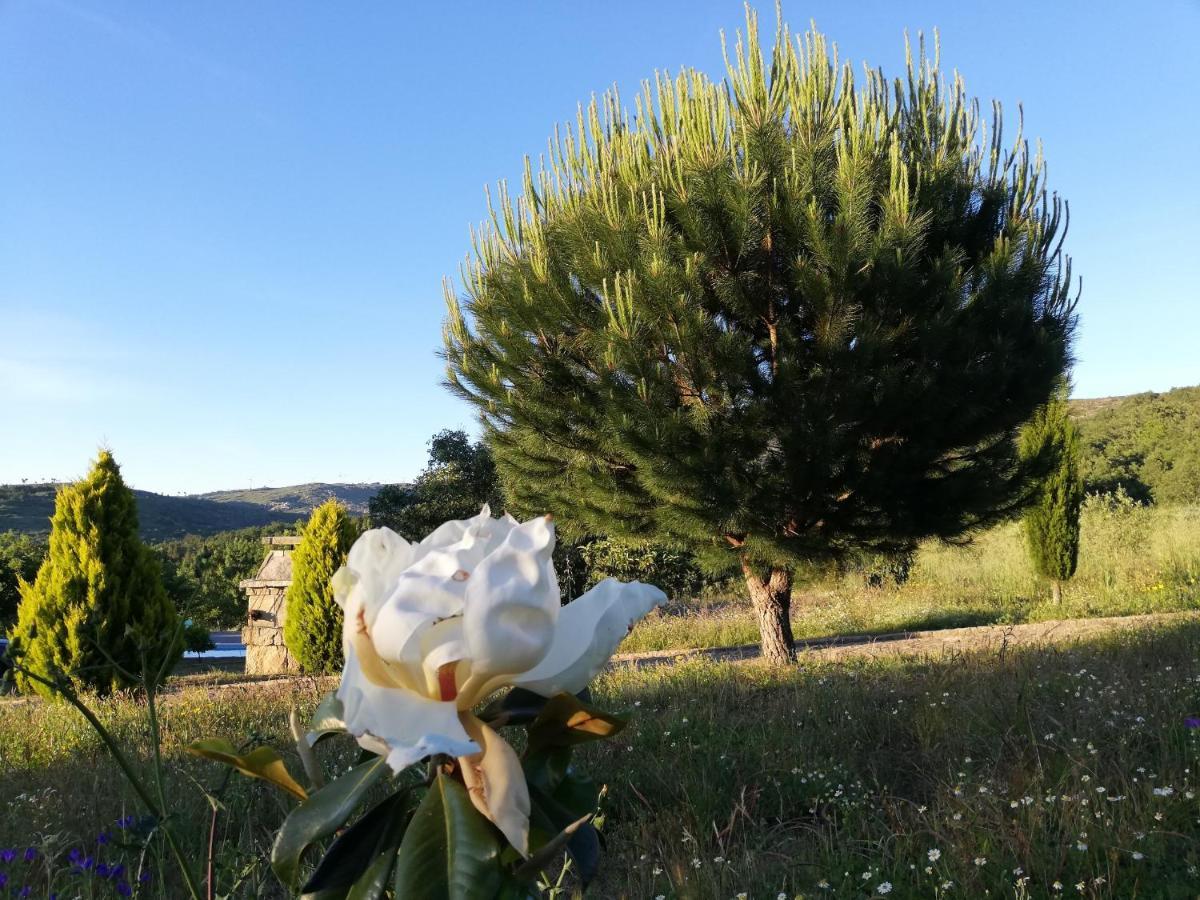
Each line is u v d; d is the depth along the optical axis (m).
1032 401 9.17
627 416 8.63
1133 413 42.81
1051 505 15.24
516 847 0.89
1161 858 3.33
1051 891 3.19
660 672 9.02
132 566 10.08
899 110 9.58
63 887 2.94
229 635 28.05
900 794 4.80
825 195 8.63
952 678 7.04
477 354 10.50
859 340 8.22
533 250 9.99
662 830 4.16
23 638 9.41
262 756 1.01
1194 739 4.45
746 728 6.12
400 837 1.01
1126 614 13.33
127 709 8.04
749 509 8.97
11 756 6.41
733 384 8.56
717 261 8.74
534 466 11.03
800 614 17.55
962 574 20.11
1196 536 16.91
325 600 12.80
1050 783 4.18
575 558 18.33
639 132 9.70
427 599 0.91
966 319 8.54
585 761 5.25
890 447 9.01
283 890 3.13
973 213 9.48
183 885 3.05
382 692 0.93
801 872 3.63
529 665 0.92
